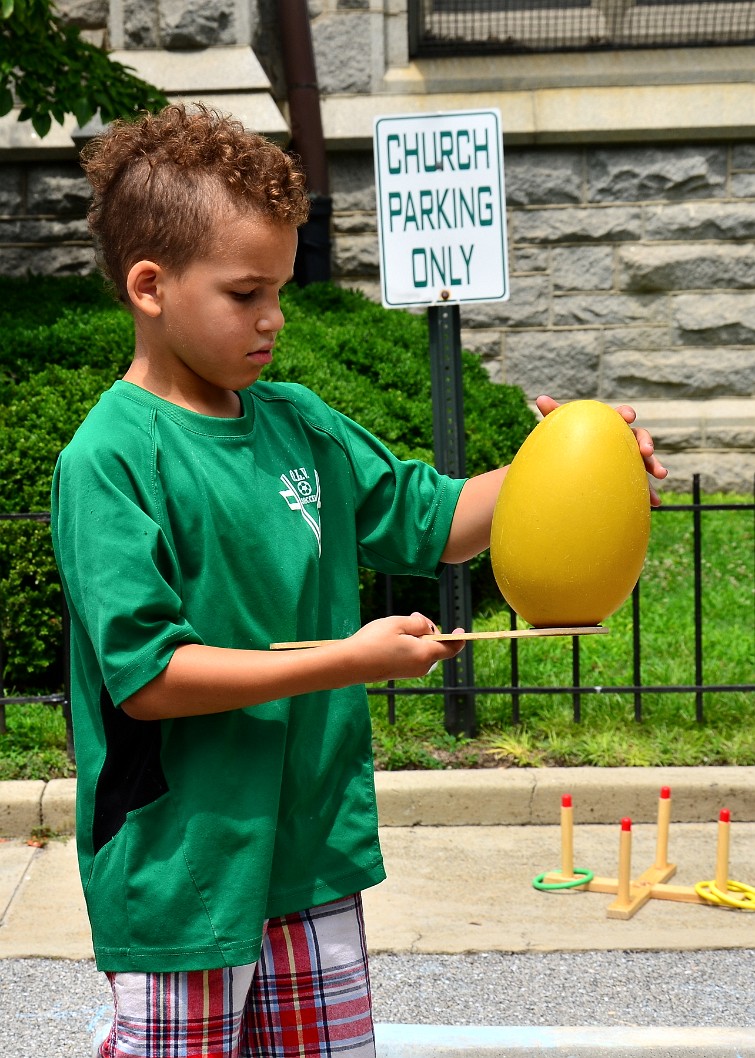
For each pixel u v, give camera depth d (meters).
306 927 1.98
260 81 8.14
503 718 5.16
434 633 1.80
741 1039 2.91
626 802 4.62
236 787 1.85
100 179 1.90
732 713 5.13
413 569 2.26
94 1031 3.05
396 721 5.12
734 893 4.00
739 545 7.61
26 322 6.75
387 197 4.97
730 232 8.80
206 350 1.84
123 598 1.72
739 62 8.62
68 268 8.60
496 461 6.85
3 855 4.42
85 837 1.92
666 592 6.80
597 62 8.67
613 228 8.84
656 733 4.95
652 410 8.98
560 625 1.94
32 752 4.91
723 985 3.46
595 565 1.88
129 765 1.86
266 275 1.82
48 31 7.02
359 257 8.86
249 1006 1.97
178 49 8.19
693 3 8.65
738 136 8.67
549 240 8.89
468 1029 2.94
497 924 3.84
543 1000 3.38
